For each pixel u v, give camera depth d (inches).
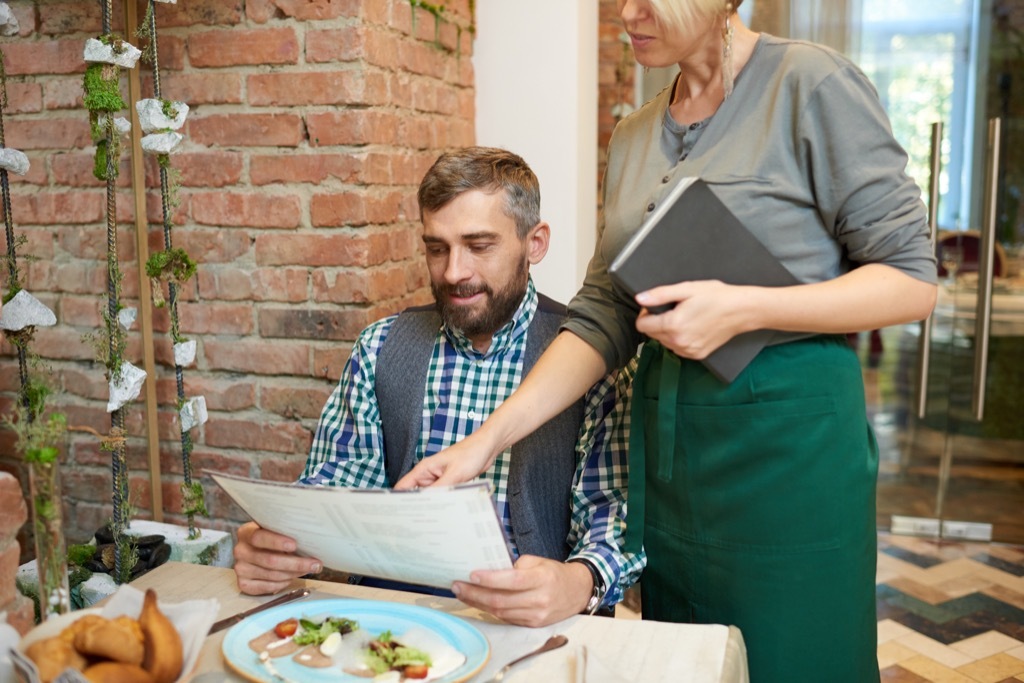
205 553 71.9
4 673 32.5
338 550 42.2
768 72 44.0
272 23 78.5
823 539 45.0
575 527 54.6
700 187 40.1
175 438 86.0
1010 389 124.7
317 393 82.4
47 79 82.7
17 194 85.4
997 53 117.1
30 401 55.8
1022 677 91.4
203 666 37.3
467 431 57.1
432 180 53.4
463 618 42.2
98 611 35.5
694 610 48.0
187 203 82.6
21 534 83.4
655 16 42.3
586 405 55.3
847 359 45.4
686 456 46.2
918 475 130.1
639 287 39.7
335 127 78.5
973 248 122.4
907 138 122.9
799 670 46.1
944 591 111.7
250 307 82.8
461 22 96.8
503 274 54.0
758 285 41.7
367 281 80.0
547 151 100.0
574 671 37.2
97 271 84.4
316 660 37.0
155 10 80.5
